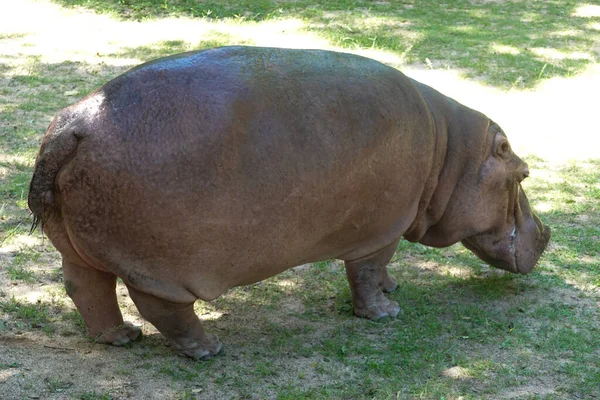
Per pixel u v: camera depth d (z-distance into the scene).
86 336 5.29
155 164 4.36
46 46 11.99
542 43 13.39
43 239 6.34
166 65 4.61
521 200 6.07
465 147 5.63
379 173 4.99
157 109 4.43
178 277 4.57
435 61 12.20
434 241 5.91
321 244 5.05
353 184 4.87
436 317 5.82
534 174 8.55
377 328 5.63
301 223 4.73
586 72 12.04
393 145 5.03
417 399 4.72
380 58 12.23
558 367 5.17
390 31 13.66
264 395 4.69
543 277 6.50
